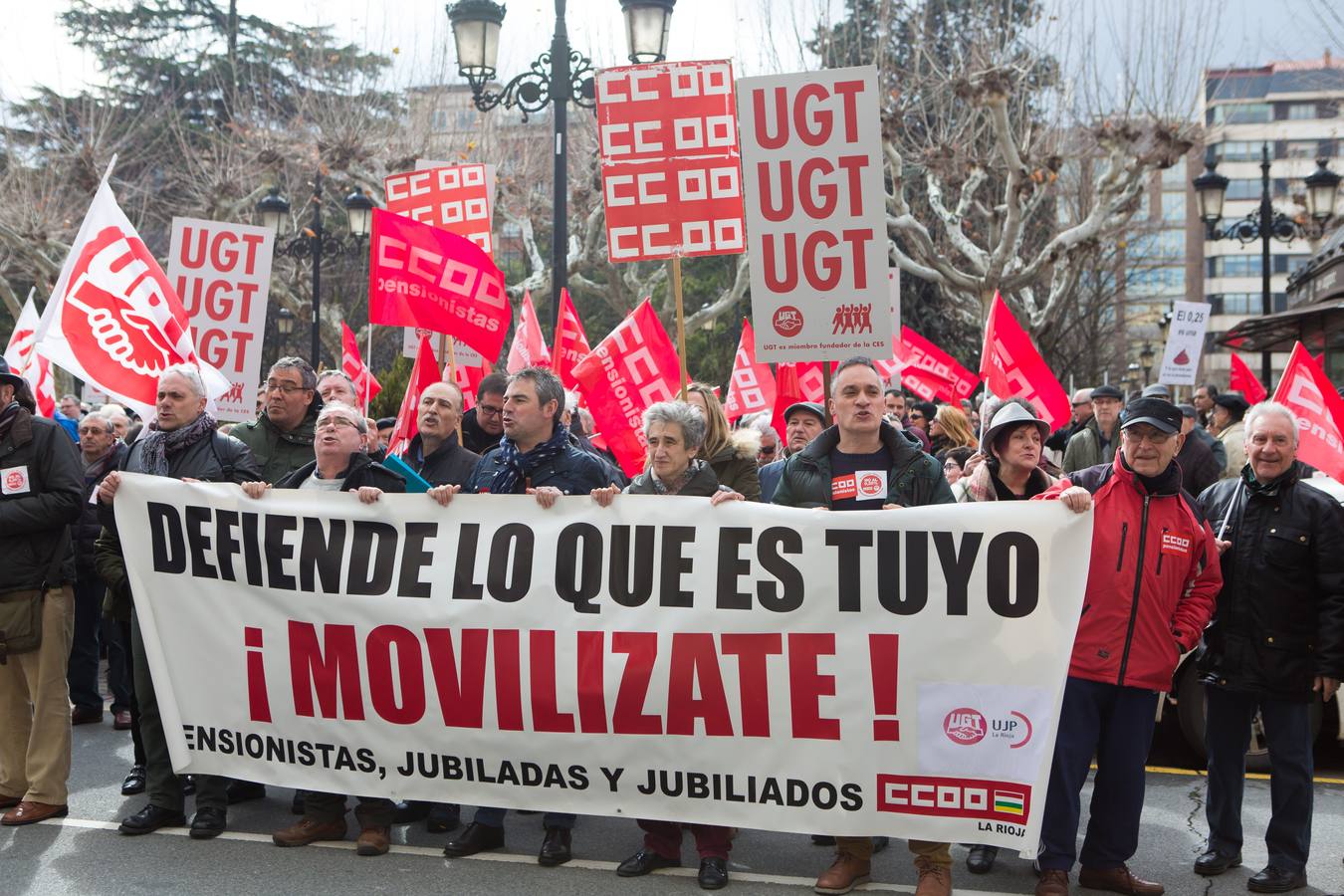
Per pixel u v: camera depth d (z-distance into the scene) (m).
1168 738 7.86
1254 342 21.39
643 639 5.36
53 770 6.08
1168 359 14.98
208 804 5.89
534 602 5.49
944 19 28.12
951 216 24.16
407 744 5.59
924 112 26.08
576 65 13.02
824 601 5.20
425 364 8.26
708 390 6.61
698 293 37.72
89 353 6.95
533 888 5.23
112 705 8.50
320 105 32.81
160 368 7.08
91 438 8.30
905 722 5.11
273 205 20.84
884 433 5.44
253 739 5.75
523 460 5.93
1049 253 22.94
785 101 5.82
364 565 5.67
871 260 5.80
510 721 5.48
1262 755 7.18
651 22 11.55
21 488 5.90
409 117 32.62
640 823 5.52
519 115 34.75
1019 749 4.98
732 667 5.27
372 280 8.08
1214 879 5.48
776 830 5.24
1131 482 5.20
